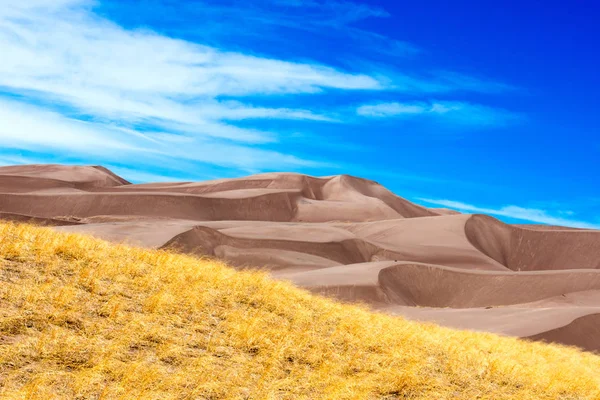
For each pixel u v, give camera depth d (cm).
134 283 1414
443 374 1332
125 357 1030
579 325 6122
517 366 1552
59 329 1061
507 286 10888
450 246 18662
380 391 1135
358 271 9750
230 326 1288
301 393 1036
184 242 11256
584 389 1446
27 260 1376
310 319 1515
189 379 991
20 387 842
